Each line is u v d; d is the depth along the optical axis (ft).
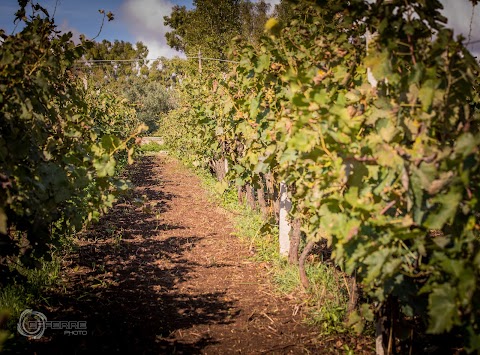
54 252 15.37
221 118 22.63
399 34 7.03
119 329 10.66
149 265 16.05
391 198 6.81
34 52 9.63
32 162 9.53
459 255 5.85
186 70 46.52
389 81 7.18
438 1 6.39
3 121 8.71
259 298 12.99
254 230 20.17
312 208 9.38
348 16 7.97
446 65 6.21
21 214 8.93
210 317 11.68
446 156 5.82
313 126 7.59
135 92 118.21
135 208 26.37
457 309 5.42
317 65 10.66
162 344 10.04
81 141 11.68
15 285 11.72
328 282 12.95
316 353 9.68
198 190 33.86
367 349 9.64
